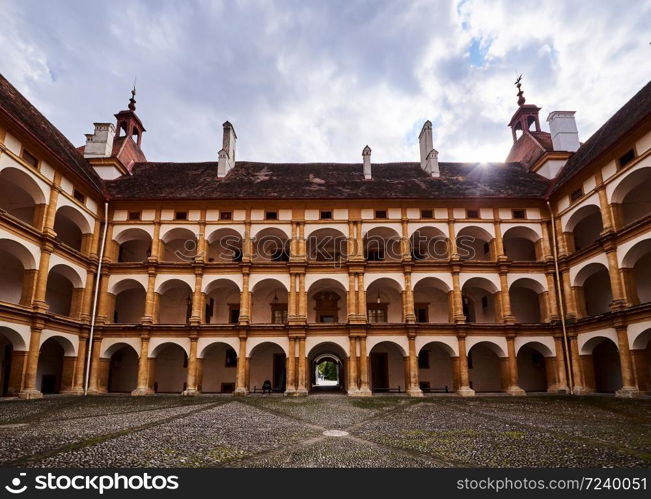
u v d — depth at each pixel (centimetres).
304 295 3116
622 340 2516
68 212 2922
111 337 3066
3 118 2236
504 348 3078
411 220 3303
